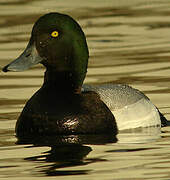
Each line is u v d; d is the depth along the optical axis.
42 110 11.79
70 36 12.14
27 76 15.76
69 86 12.11
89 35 19.06
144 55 17.11
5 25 19.94
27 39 18.66
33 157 10.38
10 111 13.25
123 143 11.11
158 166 9.78
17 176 9.48
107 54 17.33
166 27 19.69
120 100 12.20
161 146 10.87
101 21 20.33
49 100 11.90
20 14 20.92
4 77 15.70
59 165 9.92
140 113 12.23
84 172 9.57
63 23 12.12
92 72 15.80
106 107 11.98
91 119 11.76
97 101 11.98
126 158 10.22
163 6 21.97
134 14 21.09
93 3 22.39
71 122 11.70
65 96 11.96
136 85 14.76
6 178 9.41
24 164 10.02
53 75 12.16
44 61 12.16
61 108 11.79
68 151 10.66
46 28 12.08
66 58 12.13
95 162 10.05
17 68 11.97
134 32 19.30
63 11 21.25
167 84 14.79
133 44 18.16
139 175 9.41
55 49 12.09
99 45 18.16
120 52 17.47
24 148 10.91
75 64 12.16
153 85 14.75
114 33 19.22
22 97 14.16
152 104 12.69
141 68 16.02
